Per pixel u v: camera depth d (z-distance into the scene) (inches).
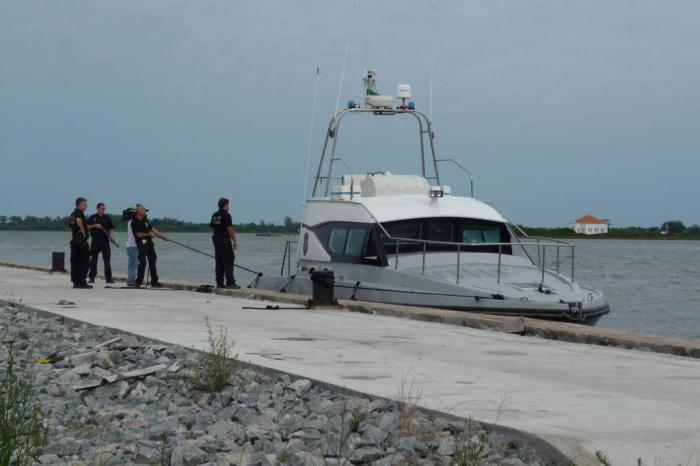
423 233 773.3
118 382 342.6
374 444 247.3
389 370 369.1
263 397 315.0
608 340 479.2
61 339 495.2
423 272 720.3
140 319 574.2
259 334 498.6
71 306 675.4
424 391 317.1
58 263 1275.8
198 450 239.9
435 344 462.9
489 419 266.7
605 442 239.5
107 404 321.1
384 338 486.0
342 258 783.1
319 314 627.2
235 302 729.6
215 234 871.7
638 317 1102.4
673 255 3828.7
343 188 869.8
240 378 348.8
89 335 498.9
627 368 384.5
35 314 644.1
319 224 820.0
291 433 264.2
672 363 401.1
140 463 234.8
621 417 273.7
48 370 385.1
